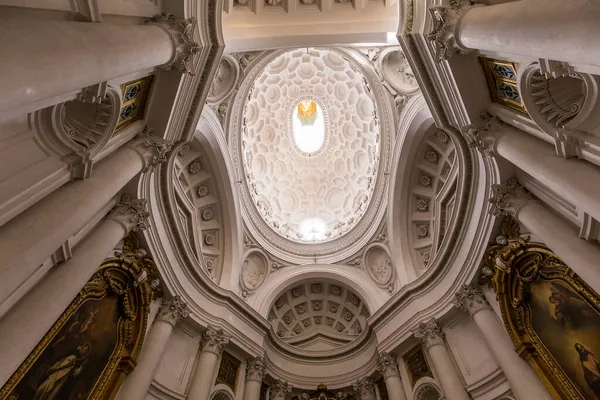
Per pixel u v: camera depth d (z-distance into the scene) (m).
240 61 13.31
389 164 15.02
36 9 3.99
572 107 5.55
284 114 19.22
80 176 5.34
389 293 14.94
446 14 6.41
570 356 7.17
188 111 8.18
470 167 9.55
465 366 10.08
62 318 6.40
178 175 12.98
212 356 10.78
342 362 14.54
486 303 9.78
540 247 7.90
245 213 15.92
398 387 11.84
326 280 17.02
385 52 13.16
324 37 9.54
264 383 13.30
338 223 18.62
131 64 4.86
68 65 3.52
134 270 8.44
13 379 5.38
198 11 7.23
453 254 10.86
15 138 4.52
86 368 7.06
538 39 4.18
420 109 12.78
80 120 5.67
